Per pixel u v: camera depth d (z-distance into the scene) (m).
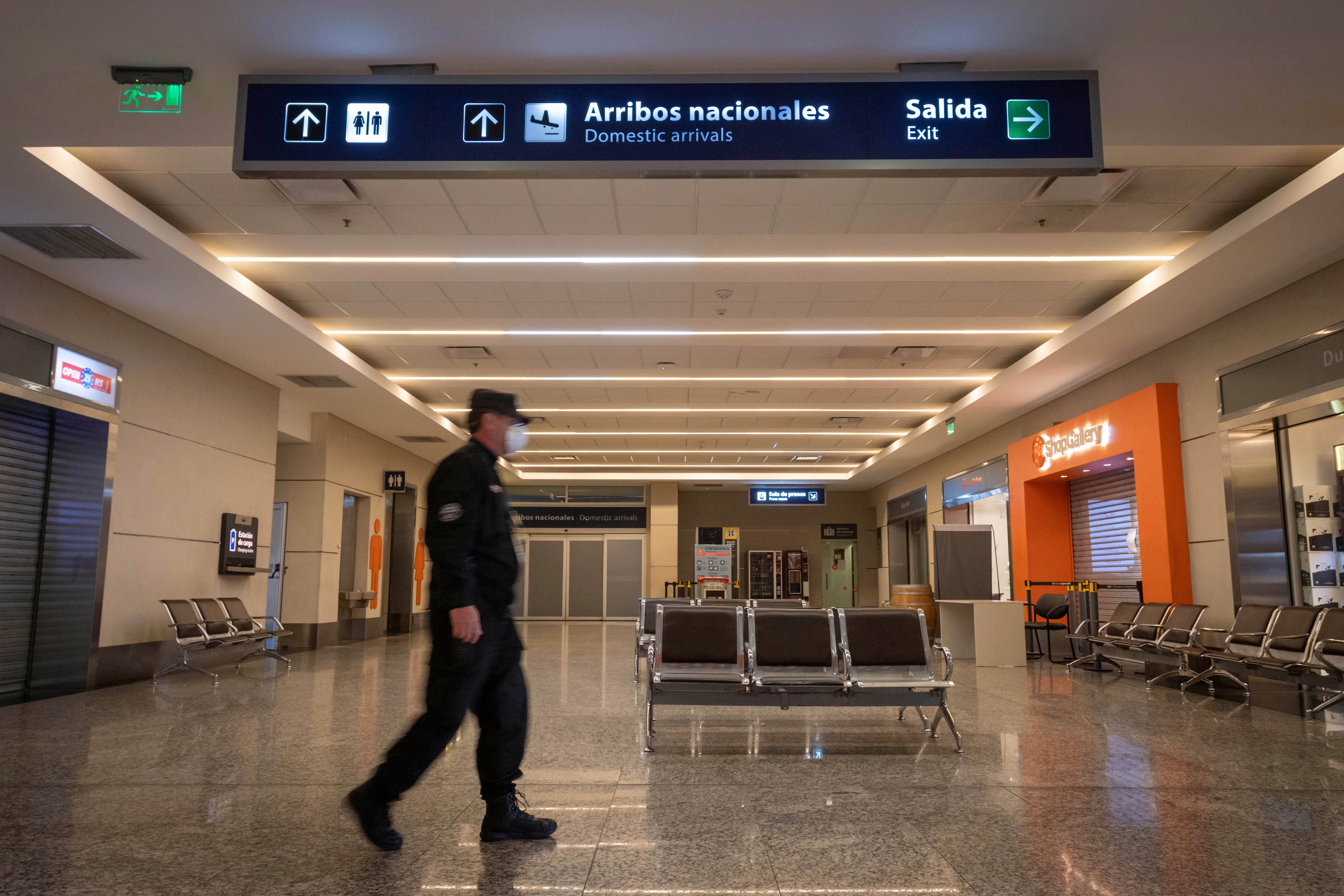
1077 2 4.42
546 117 4.54
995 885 2.77
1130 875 2.87
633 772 4.45
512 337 11.11
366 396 13.27
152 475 9.50
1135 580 12.24
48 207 6.50
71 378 8.19
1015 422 15.07
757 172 4.50
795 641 5.50
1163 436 10.16
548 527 25.66
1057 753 4.98
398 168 4.51
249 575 11.63
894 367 12.83
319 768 4.54
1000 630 10.88
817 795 3.97
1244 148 6.16
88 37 4.64
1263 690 7.78
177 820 3.52
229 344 10.28
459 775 4.34
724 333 10.91
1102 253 8.25
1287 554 8.53
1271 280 8.18
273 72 5.04
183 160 6.34
